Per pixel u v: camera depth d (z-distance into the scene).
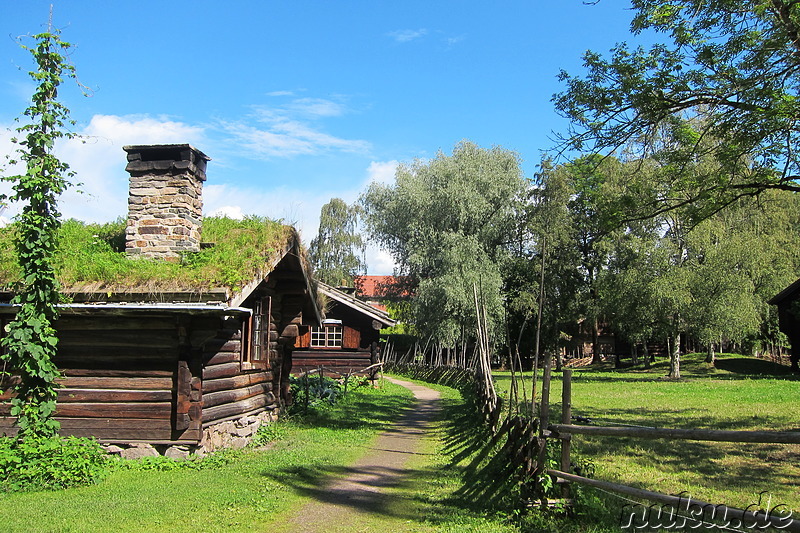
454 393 26.72
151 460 9.97
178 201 12.21
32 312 9.27
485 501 7.82
